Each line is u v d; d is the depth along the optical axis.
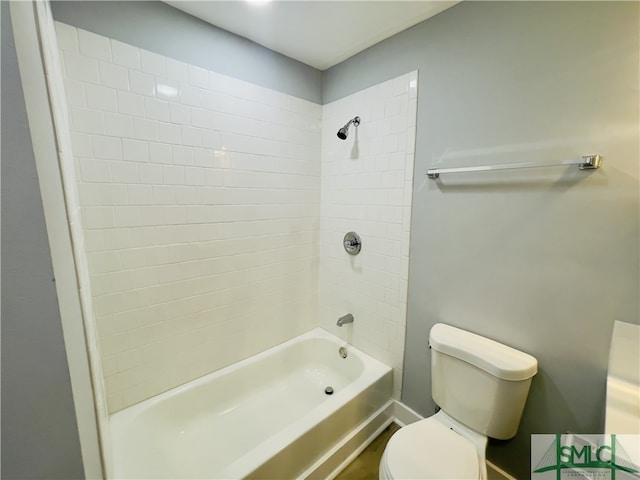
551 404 1.20
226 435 1.61
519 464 1.32
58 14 1.12
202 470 1.40
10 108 0.50
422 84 1.51
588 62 1.01
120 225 1.35
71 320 0.62
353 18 1.47
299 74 1.94
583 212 1.06
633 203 0.96
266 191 1.87
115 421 1.38
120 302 1.39
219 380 1.74
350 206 1.97
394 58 1.62
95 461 0.74
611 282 1.02
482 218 1.34
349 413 1.54
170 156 1.46
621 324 1.01
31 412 0.58
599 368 1.07
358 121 1.82
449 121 1.41
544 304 1.18
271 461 1.19
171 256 1.53
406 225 1.66
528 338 1.24
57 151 0.61
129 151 1.34
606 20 0.97
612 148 0.98
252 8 1.41
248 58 1.69
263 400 1.89
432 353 1.43
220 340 1.78
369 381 1.69
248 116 1.73
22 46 0.51
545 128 1.12
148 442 1.41
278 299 2.04
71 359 0.61
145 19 1.33
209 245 1.66
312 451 1.37
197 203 1.58
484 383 1.23
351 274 2.02
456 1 1.32
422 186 1.56
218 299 1.74
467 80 1.33
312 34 1.62
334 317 2.19
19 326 0.55
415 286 1.66
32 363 0.57
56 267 0.57
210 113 1.58
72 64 1.17
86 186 1.25
